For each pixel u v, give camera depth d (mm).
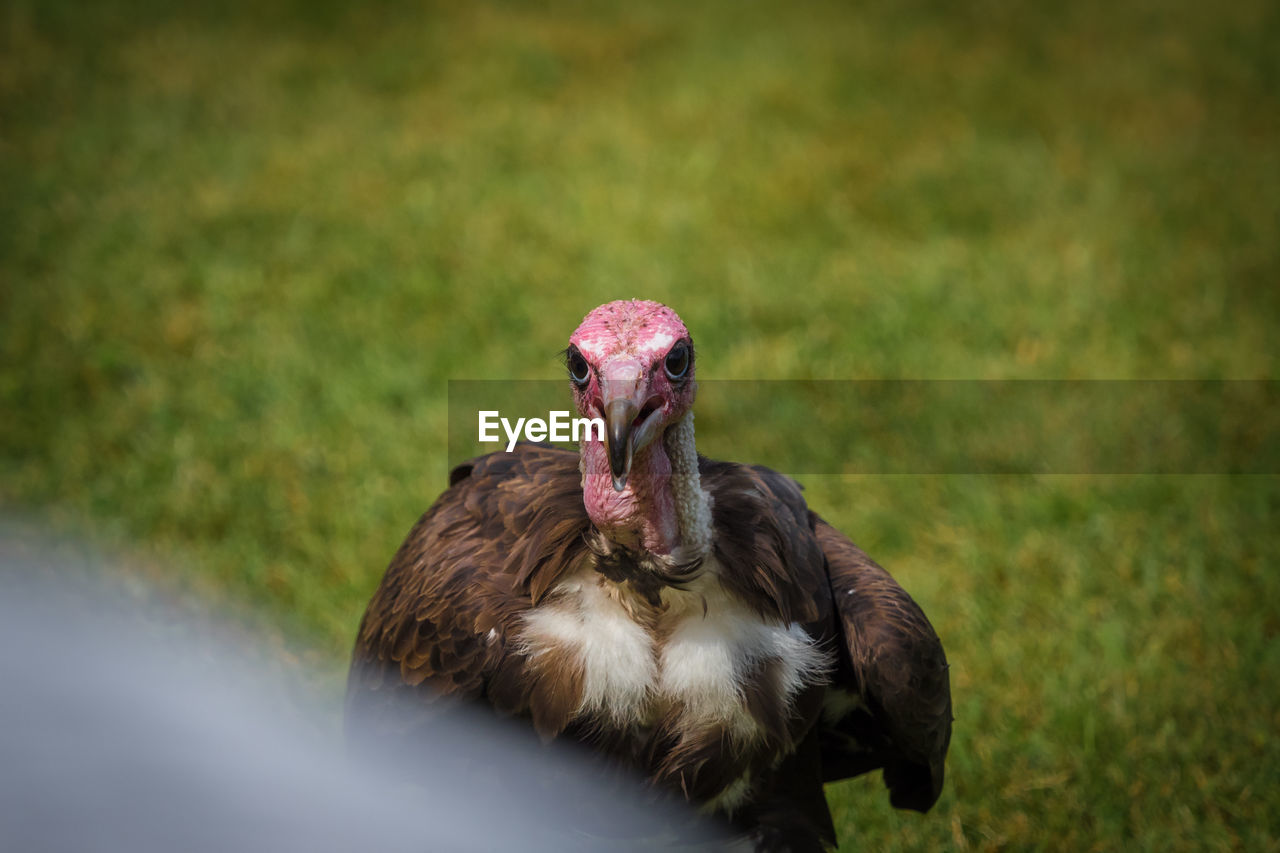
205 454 6852
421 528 3967
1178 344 8289
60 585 5762
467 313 8469
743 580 3248
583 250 9469
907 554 6301
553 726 3275
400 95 12672
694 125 11992
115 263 8922
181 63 13180
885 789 4836
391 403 7449
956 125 12250
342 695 5277
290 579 5941
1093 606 5855
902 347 8164
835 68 13570
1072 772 4930
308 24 14578
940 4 16016
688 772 3320
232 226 9664
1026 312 8648
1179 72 13906
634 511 3098
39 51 13289
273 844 4461
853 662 3566
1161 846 4566
